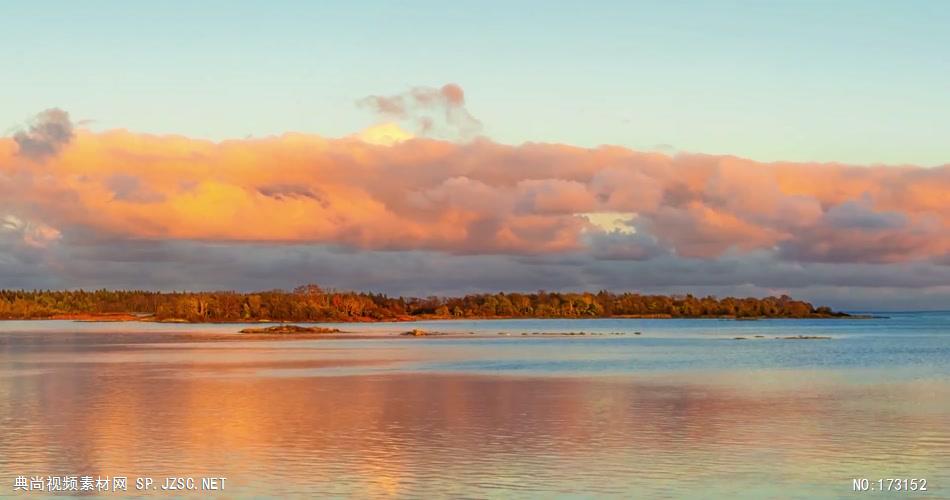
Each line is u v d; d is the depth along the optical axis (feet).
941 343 555.28
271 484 112.47
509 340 618.03
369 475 117.08
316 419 168.04
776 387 233.96
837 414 174.09
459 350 459.32
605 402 197.16
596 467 121.80
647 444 139.23
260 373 286.46
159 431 153.07
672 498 105.91
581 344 547.49
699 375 278.46
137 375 277.23
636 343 565.53
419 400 201.57
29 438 145.89
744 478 115.65
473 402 197.26
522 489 109.70
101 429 155.22
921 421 163.73
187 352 427.33
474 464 123.85
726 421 164.45
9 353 414.82
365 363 343.87
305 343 545.85
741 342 583.99
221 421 165.07
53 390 225.15
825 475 117.70
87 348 468.75
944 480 115.24
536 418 169.27
